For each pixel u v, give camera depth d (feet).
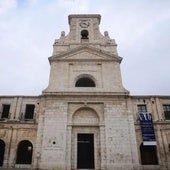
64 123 92.02
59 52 114.11
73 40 119.75
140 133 96.27
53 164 83.97
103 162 85.15
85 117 95.14
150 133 93.81
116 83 102.58
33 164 84.89
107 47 116.16
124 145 88.02
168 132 97.35
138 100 105.40
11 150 93.86
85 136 92.58
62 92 98.22
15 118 101.40
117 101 97.14
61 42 118.52
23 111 104.22
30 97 107.65
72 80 103.50
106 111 94.79
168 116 103.50
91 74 105.50
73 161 86.43
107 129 91.09
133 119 96.94
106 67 107.45
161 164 90.74
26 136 96.94
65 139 88.74
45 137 88.99
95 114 96.07
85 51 112.06
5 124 99.19
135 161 85.20
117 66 107.96
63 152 86.17
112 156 85.87
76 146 89.40
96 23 127.44
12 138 96.37
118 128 91.40
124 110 95.20
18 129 98.43
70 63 108.17
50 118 92.94
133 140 89.10
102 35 122.62
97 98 97.50
